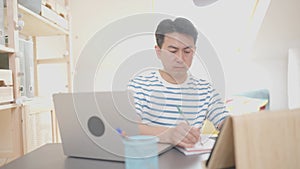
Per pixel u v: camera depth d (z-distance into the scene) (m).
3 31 1.11
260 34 1.70
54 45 2.04
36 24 1.46
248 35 2.11
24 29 1.59
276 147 0.43
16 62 1.15
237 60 2.23
